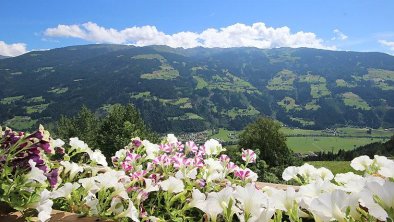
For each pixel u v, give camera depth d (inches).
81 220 105.6
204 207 108.0
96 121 2970.0
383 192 72.7
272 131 1963.6
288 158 1977.1
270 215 90.2
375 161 130.6
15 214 105.0
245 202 91.6
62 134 2760.8
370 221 79.6
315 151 6392.7
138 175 133.0
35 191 109.6
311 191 97.4
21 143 112.2
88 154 158.7
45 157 125.6
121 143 1600.6
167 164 148.6
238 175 151.5
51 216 107.0
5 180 109.6
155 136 1909.4
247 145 1993.1
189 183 136.9
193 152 170.7
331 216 80.0
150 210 126.2
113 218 107.3
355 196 82.1
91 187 115.1
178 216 122.6
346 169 1450.5
